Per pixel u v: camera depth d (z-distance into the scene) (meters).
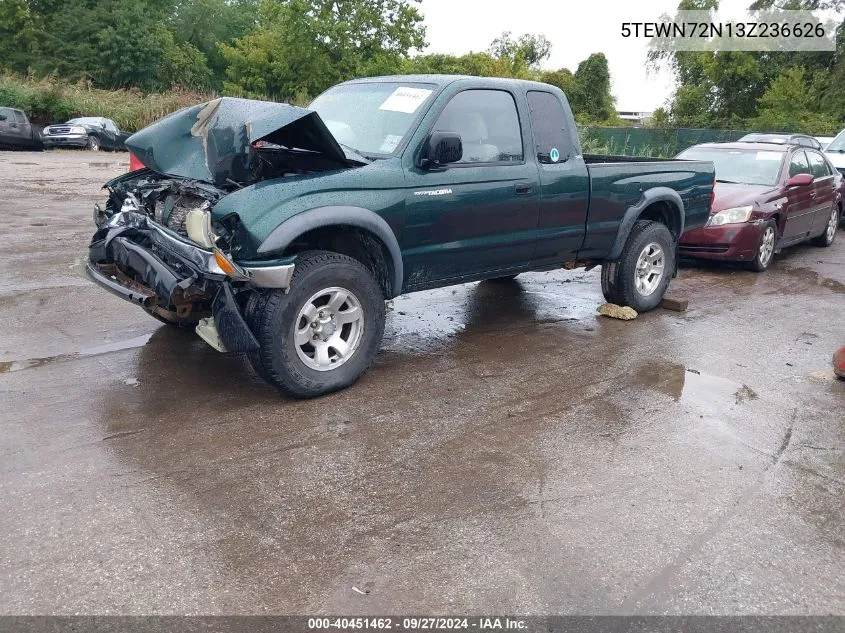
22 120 25.06
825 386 5.27
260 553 3.01
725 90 38.53
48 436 3.94
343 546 3.09
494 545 3.13
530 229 5.67
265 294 4.31
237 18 52.12
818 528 3.37
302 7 30.83
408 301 7.31
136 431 4.06
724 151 10.71
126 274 4.84
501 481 3.69
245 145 4.32
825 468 3.98
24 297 6.53
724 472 3.88
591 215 6.17
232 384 4.82
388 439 4.12
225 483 3.55
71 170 18.47
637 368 5.50
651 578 2.95
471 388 4.96
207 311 5.06
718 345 6.18
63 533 3.07
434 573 2.93
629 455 4.04
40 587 2.74
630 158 7.54
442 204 4.98
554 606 2.76
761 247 9.25
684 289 8.32
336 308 4.61
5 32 40.59
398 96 5.27
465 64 42.03
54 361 5.06
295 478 3.63
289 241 4.14
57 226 10.00
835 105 34.56
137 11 40.31
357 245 4.94
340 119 5.41
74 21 39.91
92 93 32.97
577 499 3.54
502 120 5.49
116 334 5.68
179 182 4.69
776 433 4.41
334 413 4.44
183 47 45.38
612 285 6.86
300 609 2.69
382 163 4.73
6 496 3.33
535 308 7.19
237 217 4.08
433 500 3.48
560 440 4.20
